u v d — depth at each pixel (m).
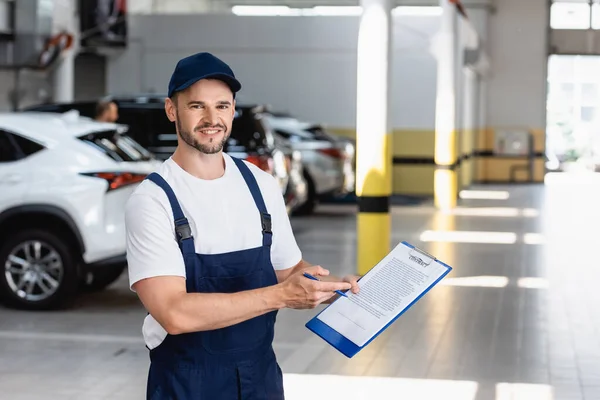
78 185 8.89
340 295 3.22
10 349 7.77
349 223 18.11
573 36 31.23
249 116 13.45
